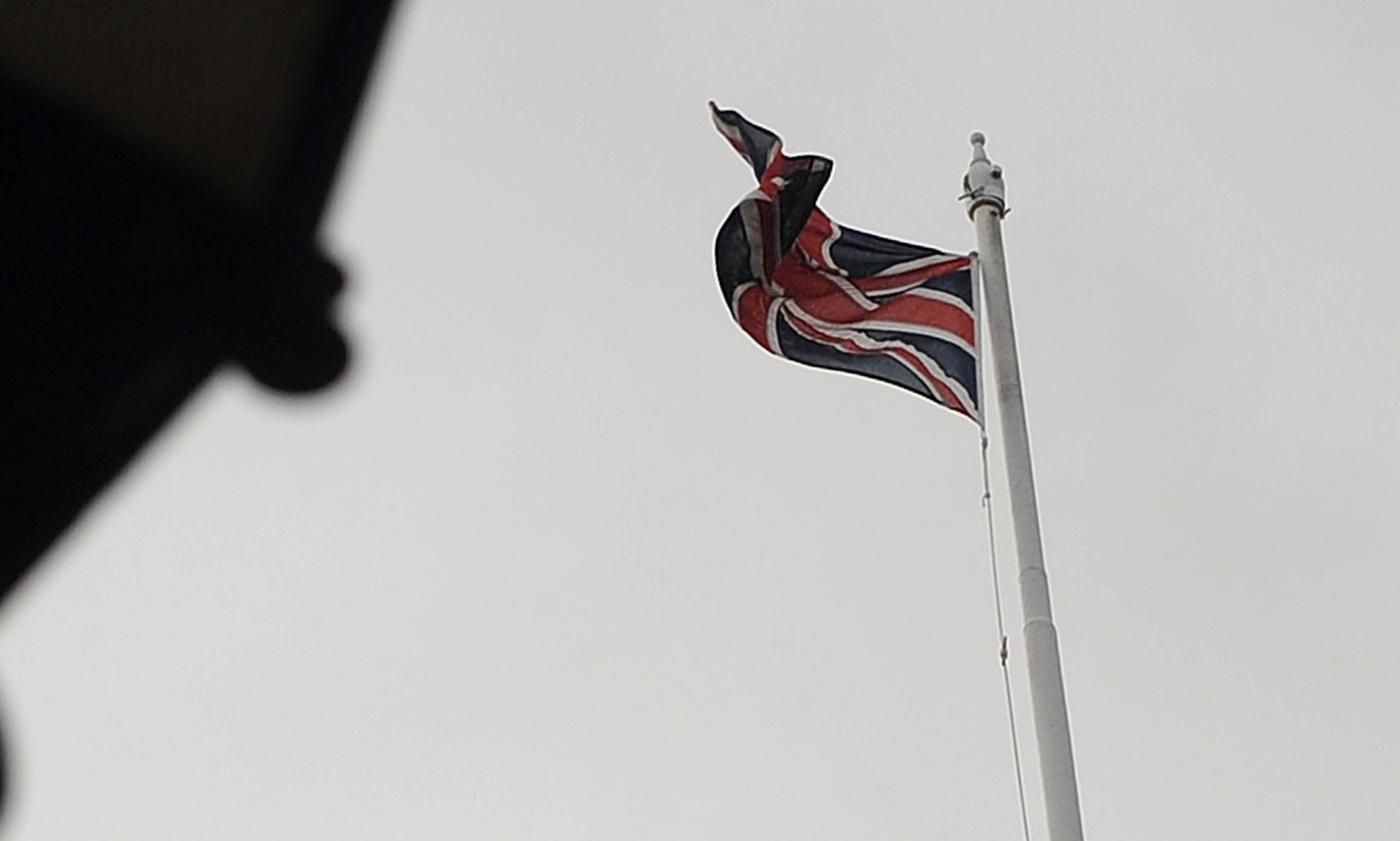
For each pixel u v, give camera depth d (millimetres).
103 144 7711
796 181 55938
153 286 7750
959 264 56312
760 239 55781
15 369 7688
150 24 7926
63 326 7727
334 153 8086
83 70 7770
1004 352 53594
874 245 56969
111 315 7738
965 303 55531
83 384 7730
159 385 7758
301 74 8141
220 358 7781
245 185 7914
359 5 8258
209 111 7934
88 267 7727
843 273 56625
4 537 7602
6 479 7625
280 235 7867
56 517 7652
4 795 6922
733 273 55938
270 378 7797
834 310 56125
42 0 7762
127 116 7793
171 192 7758
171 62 7918
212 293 7762
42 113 7672
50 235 7707
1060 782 44031
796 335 55750
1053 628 47156
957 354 54562
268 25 8125
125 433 7730
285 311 7777
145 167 7742
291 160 8031
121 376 7738
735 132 57219
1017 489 49938
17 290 7699
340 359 7883
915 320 55562
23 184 7672
